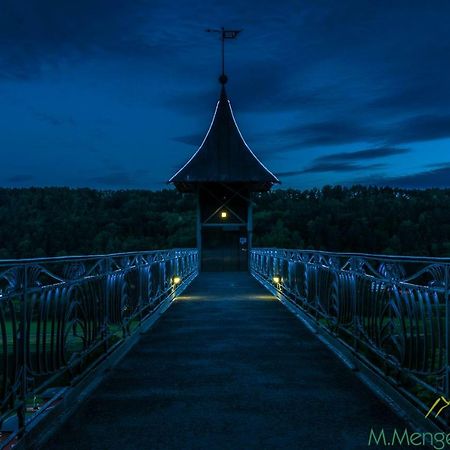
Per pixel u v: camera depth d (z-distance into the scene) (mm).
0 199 114500
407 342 4672
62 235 104438
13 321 3709
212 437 3977
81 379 5340
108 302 6840
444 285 3779
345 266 7109
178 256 17641
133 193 120375
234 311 11961
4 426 3879
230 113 33625
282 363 6566
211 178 30641
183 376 5895
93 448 3771
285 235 87562
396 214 112500
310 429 4141
